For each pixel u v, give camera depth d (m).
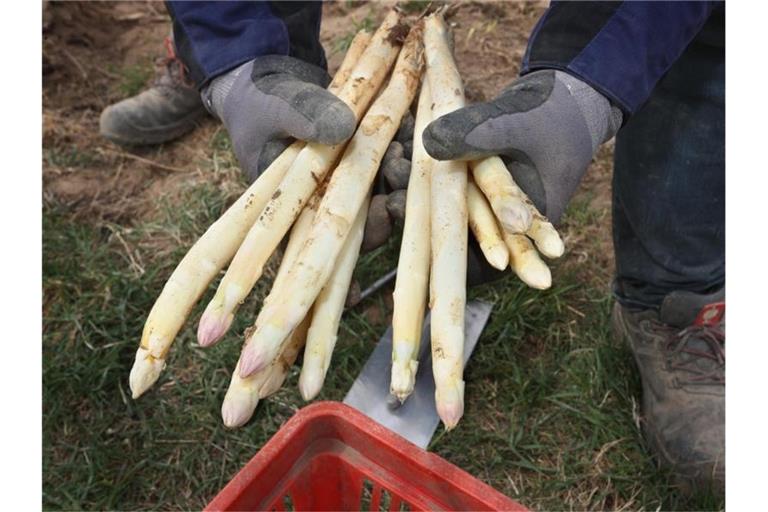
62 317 1.51
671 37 0.85
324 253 0.77
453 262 0.78
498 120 0.78
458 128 0.76
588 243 1.58
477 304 1.39
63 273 1.59
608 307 1.47
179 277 0.78
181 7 0.98
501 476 1.29
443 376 0.73
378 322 1.47
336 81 1.02
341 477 0.92
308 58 1.07
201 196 1.72
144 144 1.88
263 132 0.89
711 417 1.25
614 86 0.83
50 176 1.80
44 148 1.87
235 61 0.95
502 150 0.79
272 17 0.99
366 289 1.50
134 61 2.11
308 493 0.92
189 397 1.41
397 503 0.89
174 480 1.32
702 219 1.21
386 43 1.04
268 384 0.77
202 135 1.92
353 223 0.84
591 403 1.36
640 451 1.31
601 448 1.31
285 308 0.73
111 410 1.40
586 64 0.83
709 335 1.28
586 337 1.45
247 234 0.80
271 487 0.86
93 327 1.49
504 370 1.39
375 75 0.99
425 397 1.07
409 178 0.88
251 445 1.34
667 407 1.28
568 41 0.84
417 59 1.02
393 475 0.88
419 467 0.84
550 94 0.81
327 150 0.85
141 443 1.37
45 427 1.37
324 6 2.06
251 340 0.72
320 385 0.76
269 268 1.52
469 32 1.93
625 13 0.83
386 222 0.89
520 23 1.98
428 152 0.78
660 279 1.28
